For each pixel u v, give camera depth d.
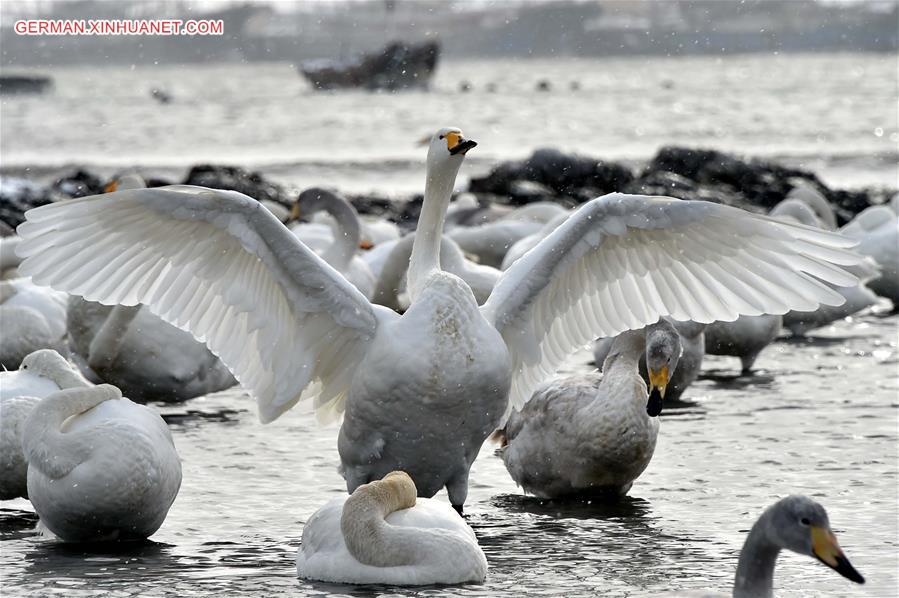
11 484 12.55
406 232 35.72
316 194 27.70
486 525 12.20
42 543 11.55
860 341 23.62
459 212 35.41
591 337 12.53
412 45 178.38
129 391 17.34
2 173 57.06
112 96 161.38
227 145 78.56
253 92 177.00
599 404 12.90
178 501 13.03
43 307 19.14
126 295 11.43
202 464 14.59
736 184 47.66
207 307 11.68
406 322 11.43
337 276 11.60
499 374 11.49
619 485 13.16
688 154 48.81
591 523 12.23
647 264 12.20
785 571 10.59
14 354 17.66
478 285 20.22
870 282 27.02
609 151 73.25
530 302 12.22
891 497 12.83
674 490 13.41
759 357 21.98
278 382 11.88
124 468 11.10
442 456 11.80
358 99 150.88
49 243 11.12
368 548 10.10
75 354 17.94
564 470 13.05
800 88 166.75
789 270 11.70
